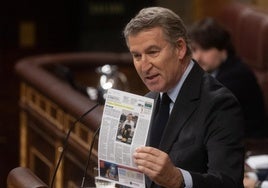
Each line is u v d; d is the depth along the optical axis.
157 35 5.13
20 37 14.45
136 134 5.10
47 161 9.52
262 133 10.05
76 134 8.22
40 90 9.40
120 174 5.18
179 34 5.21
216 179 4.95
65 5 14.66
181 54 5.27
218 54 9.47
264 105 10.30
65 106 8.28
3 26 14.34
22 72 10.33
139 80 11.59
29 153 10.39
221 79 9.58
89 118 7.24
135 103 5.15
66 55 11.24
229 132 5.13
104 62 11.40
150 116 5.10
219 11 12.91
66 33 14.80
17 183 5.88
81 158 8.02
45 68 10.78
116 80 10.74
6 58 14.41
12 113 14.22
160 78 5.21
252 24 11.82
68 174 8.59
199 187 4.90
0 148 13.96
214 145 5.12
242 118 5.25
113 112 5.21
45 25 14.61
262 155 8.33
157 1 15.23
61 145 8.88
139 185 5.12
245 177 7.63
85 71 11.28
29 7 14.42
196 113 5.26
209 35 9.29
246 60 11.93
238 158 5.10
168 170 4.84
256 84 9.88
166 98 5.42
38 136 9.93
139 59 5.20
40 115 9.82
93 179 7.20
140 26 5.13
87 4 14.87
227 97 5.24
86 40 15.02
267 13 11.80
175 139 5.27
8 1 14.27
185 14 15.23
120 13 15.17
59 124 8.97
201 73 5.40
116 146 5.15
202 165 5.23
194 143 5.20
